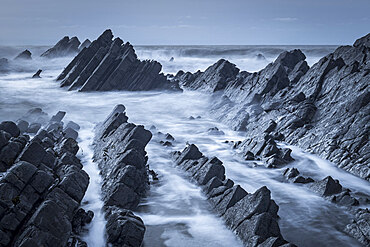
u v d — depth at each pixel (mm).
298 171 21969
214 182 18953
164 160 25016
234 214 15594
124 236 13172
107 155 21906
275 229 14086
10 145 15789
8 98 52000
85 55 62938
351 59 32438
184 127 36312
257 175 22297
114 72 56594
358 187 20078
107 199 16688
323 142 25078
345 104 26469
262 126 30641
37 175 13383
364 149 22594
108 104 48594
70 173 15164
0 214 11555
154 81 57688
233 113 37094
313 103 30016
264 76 39781
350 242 14461
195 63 101375
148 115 42562
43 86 62625
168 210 17125
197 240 14383
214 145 29578
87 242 13453
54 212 12062
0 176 14305
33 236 11016
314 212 17078
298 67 39781
